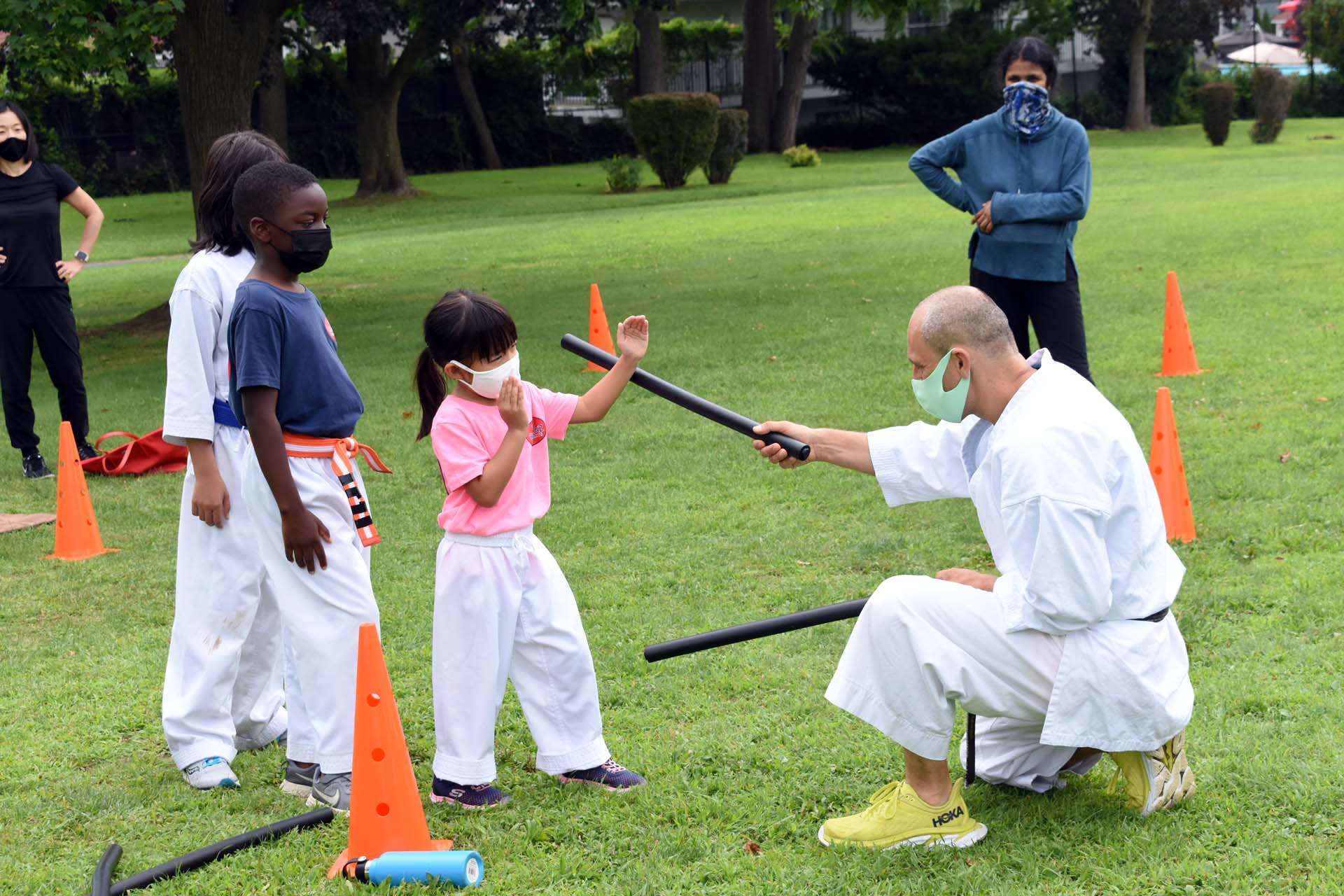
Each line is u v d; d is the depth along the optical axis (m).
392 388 9.30
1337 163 25.59
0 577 5.70
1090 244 14.68
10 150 7.24
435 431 3.27
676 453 7.04
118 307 15.80
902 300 11.74
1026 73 5.71
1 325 7.39
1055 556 2.73
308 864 3.07
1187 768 3.05
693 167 30.97
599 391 3.49
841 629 4.44
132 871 3.11
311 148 37.94
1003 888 2.76
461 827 3.23
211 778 3.55
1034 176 5.69
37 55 11.32
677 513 5.96
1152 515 2.88
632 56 42.41
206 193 3.58
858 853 2.95
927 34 43.59
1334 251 12.65
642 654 4.29
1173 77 45.38
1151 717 2.82
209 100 13.85
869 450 3.37
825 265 14.86
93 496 7.04
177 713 3.58
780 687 3.99
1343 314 9.41
